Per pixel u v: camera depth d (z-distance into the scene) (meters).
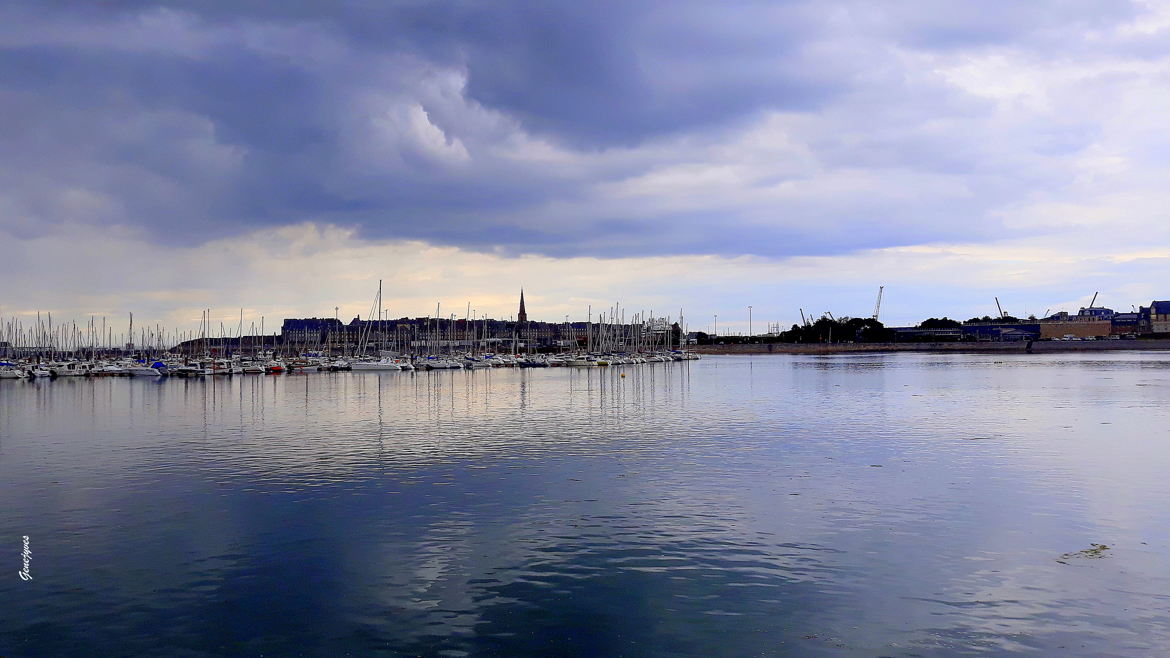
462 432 58.12
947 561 25.19
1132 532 28.16
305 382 133.38
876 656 18.77
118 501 34.50
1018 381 113.00
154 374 150.50
